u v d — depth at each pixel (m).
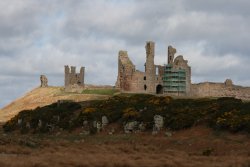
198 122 87.69
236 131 79.88
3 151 57.59
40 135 99.31
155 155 57.78
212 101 102.69
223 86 181.75
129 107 103.62
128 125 93.88
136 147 69.50
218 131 82.25
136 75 168.62
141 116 96.00
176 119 89.94
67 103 119.06
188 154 64.62
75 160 46.97
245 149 68.50
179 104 102.44
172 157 56.00
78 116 105.12
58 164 45.25
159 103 104.38
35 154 55.16
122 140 82.12
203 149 71.94
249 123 79.19
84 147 67.38
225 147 71.06
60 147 65.00
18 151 57.84
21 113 120.69
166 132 87.94
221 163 51.28
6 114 180.00
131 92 164.00
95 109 106.38
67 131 101.62
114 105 108.88
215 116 87.00
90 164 46.03
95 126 98.38
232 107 91.69
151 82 170.50
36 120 110.56
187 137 82.44
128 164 46.78
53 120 107.94
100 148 66.19
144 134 90.69
